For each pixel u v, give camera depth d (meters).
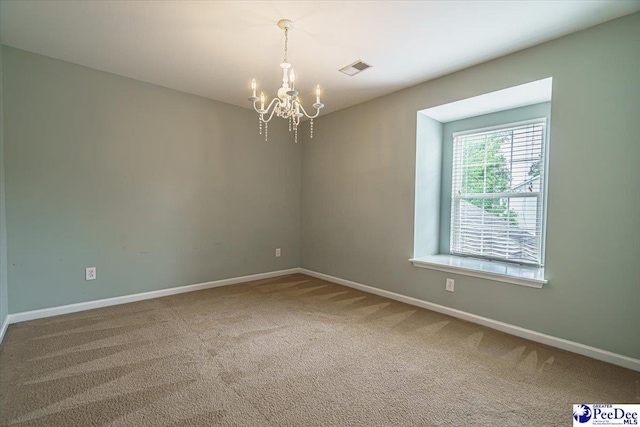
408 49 2.57
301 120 4.69
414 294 3.37
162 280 3.58
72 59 2.86
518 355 2.27
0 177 2.51
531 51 2.50
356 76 3.11
